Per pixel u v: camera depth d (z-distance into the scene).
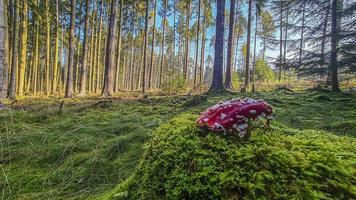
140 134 5.68
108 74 16.89
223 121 2.48
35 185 4.49
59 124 6.70
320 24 11.44
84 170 4.75
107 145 5.48
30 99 16.20
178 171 2.50
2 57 8.00
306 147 2.41
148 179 2.77
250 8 21.97
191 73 59.72
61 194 4.22
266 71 34.91
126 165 4.81
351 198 1.92
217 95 11.37
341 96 10.27
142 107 9.20
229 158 2.34
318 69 11.25
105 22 34.72
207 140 2.57
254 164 2.23
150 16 33.97
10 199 4.16
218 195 2.20
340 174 2.04
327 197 1.92
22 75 20.91
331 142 2.61
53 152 5.35
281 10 13.73
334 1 10.59
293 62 11.98
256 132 2.67
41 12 21.88
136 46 45.59
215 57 13.47
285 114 7.47
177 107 9.07
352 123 6.24
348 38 10.16
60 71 31.62
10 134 6.04
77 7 29.81
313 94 10.84
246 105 2.49
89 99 14.70
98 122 6.92
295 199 1.95
